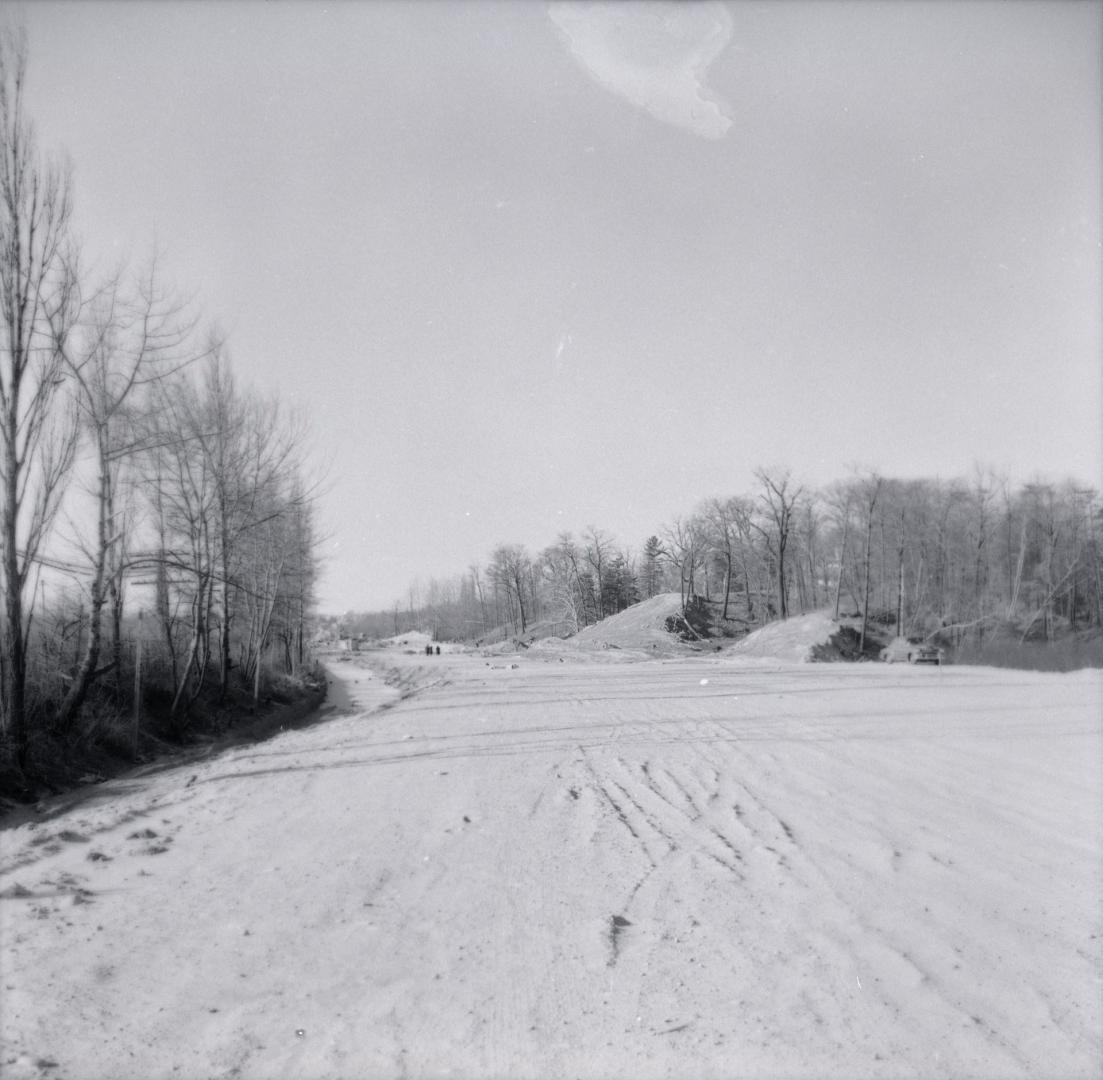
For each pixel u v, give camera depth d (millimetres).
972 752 11906
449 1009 3992
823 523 63188
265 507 29344
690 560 75250
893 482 51938
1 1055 3439
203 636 24828
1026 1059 3578
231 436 25609
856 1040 3723
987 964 4598
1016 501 50625
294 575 34125
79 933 4898
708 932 5055
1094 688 23688
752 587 78750
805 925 5180
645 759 11805
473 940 4895
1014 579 50781
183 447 22594
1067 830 7500
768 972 4477
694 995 4188
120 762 17000
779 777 10195
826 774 10352
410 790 9719
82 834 7492
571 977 4379
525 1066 3438
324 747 14438
